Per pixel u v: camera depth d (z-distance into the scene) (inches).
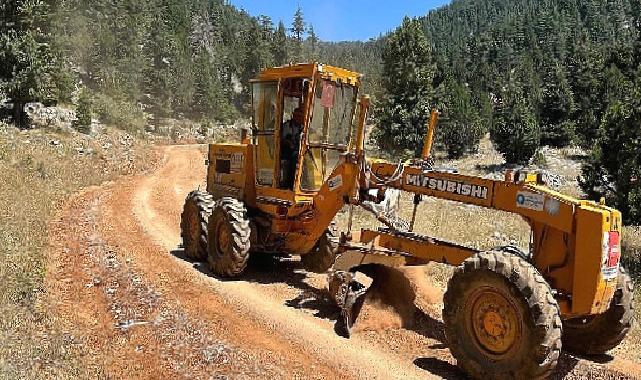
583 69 1691.7
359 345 292.7
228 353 274.8
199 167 1359.5
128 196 809.5
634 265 478.6
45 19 1099.9
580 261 236.5
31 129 1091.3
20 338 273.3
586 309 236.2
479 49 5241.1
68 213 622.5
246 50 3914.9
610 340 271.6
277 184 397.7
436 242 294.7
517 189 258.2
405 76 1417.3
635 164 499.2
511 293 231.8
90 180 894.4
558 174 1123.3
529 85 2378.2
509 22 6279.5
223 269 403.2
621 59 1402.6
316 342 294.4
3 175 671.8
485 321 244.4
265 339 297.3
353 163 335.9
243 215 401.1
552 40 5339.6
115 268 414.3
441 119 1477.6
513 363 232.7
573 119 1528.1
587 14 6609.3
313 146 385.7
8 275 344.8
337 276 324.8
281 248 408.8
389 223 322.7
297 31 4643.2
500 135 1309.1
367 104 328.5
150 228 585.9
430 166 308.2
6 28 1055.6
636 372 266.4
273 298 366.6
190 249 462.9
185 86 3058.6
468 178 276.2
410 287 335.6
